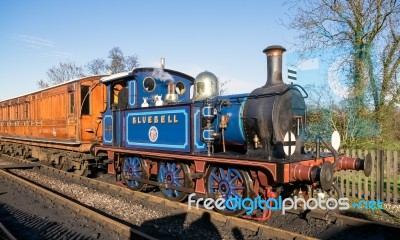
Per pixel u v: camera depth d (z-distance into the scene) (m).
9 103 20.16
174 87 8.59
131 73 8.73
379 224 5.70
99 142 11.98
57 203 7.84
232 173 6.64
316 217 6.37
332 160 6.73
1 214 7.09
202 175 6.89
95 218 6.45
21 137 17.25
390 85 11.55
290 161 5.66
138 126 8.70
